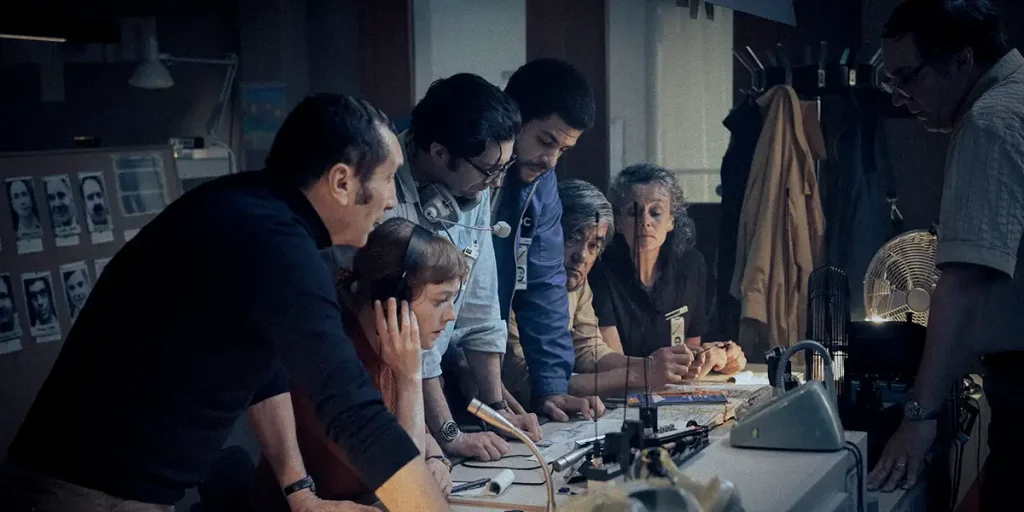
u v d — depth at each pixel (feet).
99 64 13.48
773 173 13.58
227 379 5.04
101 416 4.95
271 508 6.25
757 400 8.79
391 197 5.28
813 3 16.35
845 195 13.94
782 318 13.62
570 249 9.96
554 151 8.57
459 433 7.61
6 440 9.69
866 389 9.16
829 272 10.96
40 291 10.07
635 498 5.41
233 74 14.78
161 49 14.10
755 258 13.60
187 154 13.83
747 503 5.95
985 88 7.93
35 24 10.18
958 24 7.83
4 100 12.61
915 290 10.21
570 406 9.05
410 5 14.40
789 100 13.64
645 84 14.11
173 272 4.91
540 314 9.20
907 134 16.46
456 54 14.34
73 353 5.10
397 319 6.30
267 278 4.84
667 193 10.85
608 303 10.73
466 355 8.53
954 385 9.29
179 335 4.91
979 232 7.50
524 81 8.43
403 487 4.95
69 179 10.48
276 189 5.15
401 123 8.18
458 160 7.18
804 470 6.72
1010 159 7.48
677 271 11.23
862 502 7.53
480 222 8.12
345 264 6.98
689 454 7.04
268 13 14.67
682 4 12.30
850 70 13.96
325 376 4.90
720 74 15.05
